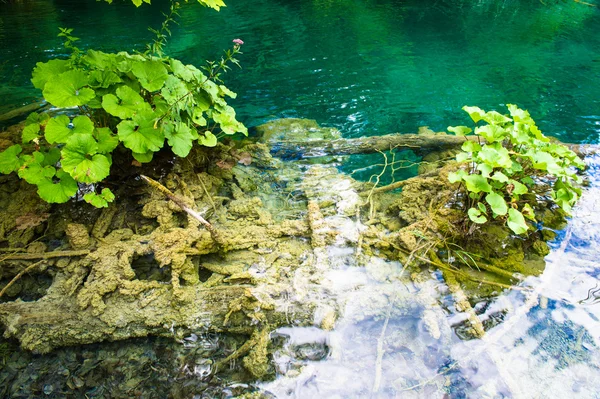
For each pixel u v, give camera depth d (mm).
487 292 2666
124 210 3275
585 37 8273
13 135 4035
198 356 2412
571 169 3812
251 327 2529
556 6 10570
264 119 4973
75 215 3191
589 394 2121
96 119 3533
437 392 2162
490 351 2336
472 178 2736
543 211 3314
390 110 5230
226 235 3023
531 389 2150
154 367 2352
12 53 6492
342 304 2598
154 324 2523
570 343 2361
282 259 2900
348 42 7691
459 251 2918
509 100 5551
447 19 9328
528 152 2859
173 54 6711
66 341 2465
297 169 3934
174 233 2928
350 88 5828
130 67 3400
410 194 3432
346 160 4145
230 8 9547
